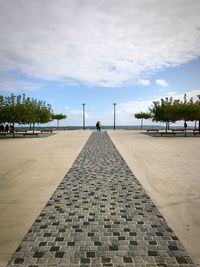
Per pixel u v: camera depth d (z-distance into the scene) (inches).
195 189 268.7
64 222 181.5
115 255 137.6
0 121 1192.8
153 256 136.9
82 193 254.5
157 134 1400.1
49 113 1654.8
